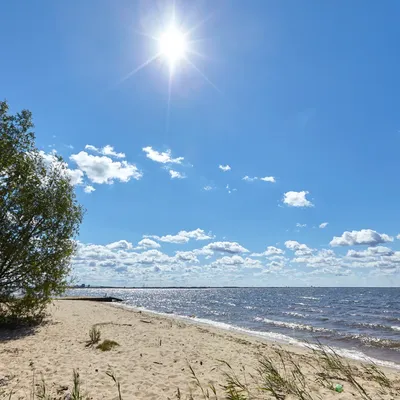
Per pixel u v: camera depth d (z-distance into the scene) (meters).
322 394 5.93
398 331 22.69
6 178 13.77
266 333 20.48
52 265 14.69
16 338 11.64
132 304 56.38
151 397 6.00
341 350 14.87
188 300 79.88
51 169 15.50
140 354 9.84
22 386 6.30
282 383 5.76
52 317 18.39
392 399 5.73
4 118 14.10
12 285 13.84
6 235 13.48
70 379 6.90
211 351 11.37
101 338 12.23
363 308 48.38
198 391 6.44
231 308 49.44
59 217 14.98
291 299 80.44
